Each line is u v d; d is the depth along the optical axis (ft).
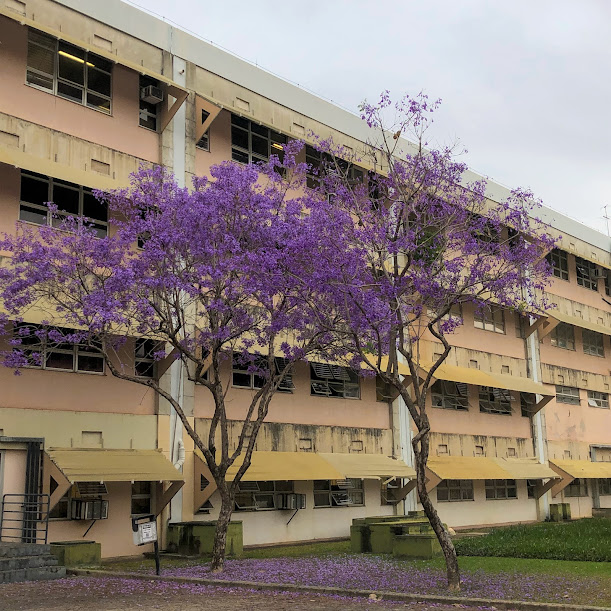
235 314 50.90
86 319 48.29
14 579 44.78
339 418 80.69
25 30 59.82
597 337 129.80
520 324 110.52
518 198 56.44
